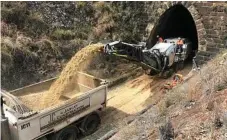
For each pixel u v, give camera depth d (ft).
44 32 52.75
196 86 35.94
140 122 32.19
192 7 52.70
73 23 56.49
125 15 58.90
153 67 48.44
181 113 30.42
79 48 53.52
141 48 45.93
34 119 30.58
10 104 32.32
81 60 41.65
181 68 54.19
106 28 57.52
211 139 23.22
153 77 51.34
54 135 33.65
